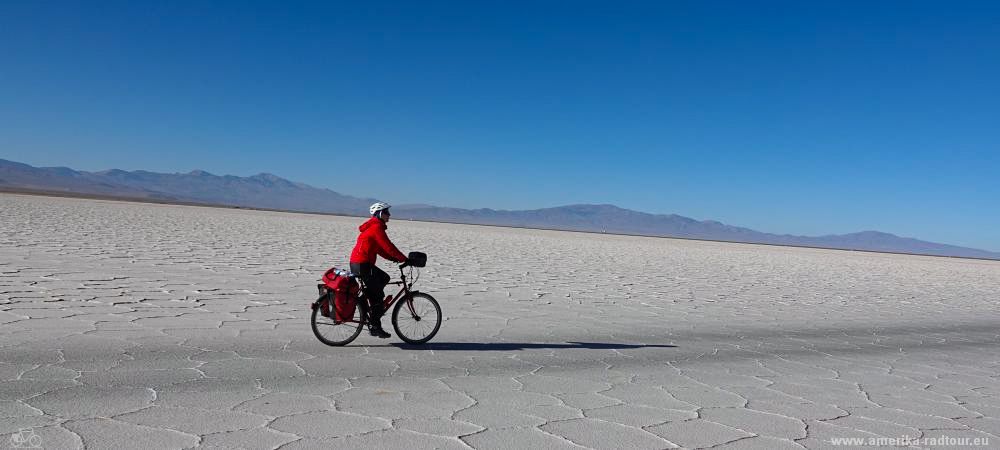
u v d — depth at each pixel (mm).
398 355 7234
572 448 4500
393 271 17078
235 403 5109
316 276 14703
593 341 8805
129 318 8562
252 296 11141
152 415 4719
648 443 4680
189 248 20078
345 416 4926
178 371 5996
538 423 5008
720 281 20328
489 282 15719
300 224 49250
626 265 25203
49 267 13180
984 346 10477
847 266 36781
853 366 8070
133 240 21859
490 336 8758
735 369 7453
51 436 4207
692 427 5109
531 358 7457
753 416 5508
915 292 20953
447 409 5246
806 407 5898
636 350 8305
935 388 7043
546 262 24078
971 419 5801
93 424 4469
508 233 64938
